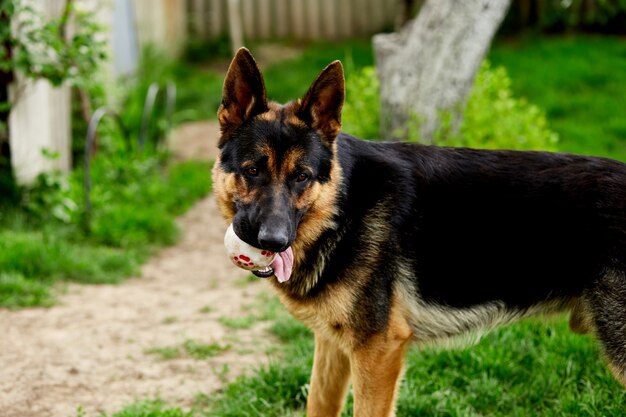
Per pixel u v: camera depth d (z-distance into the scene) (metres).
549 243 3.65
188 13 16.95
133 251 7.21
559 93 12.02
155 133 10.58
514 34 15.45
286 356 4.87
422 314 3.76
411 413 4.15
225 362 4.95
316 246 3.61
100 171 8.77
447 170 3.76
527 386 4.38
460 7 6.64
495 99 7.75
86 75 7.86
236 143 3.58
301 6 17.05
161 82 12.74
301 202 3.50
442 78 6.72
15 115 7.68
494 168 3.74
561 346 4.66
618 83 12.19
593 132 10.25
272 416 4.23
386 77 7.00
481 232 3.69
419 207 3.71
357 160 3.73
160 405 4.26
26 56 7.23
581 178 3.65
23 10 7.28
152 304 6.10
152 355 5.07
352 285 3.60
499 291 3.75
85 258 6.73
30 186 7.71
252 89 3.62
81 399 4.43
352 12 16.98
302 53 15.98
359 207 3.65
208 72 15.39
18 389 4.51
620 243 3.51
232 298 6.26
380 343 3.62
